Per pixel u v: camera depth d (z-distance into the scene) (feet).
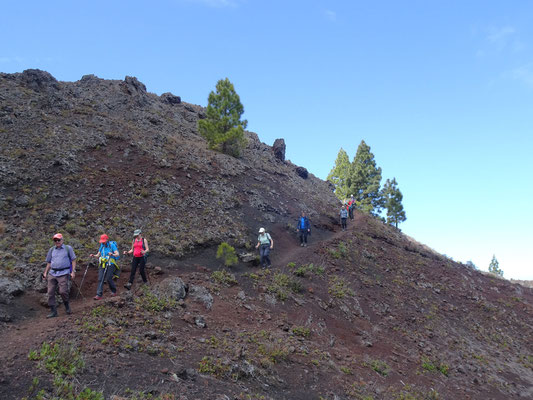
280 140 123.13
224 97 93.35
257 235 62.03
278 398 25.72
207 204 63.87
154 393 20.43
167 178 65.67
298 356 33.37
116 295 34.71
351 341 42.50
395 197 152.97
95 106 87.15
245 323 36.91
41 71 85.81
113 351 23.72
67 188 53.21
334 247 67.82
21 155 55.93
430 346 48.96
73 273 30.07
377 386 33.63
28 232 41.73
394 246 84.17
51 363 20.45
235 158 92.12
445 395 37.63
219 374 25.38
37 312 29.91
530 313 75.87
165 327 29.96
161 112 105.50
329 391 29.45
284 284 48.42
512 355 57.00
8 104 69.51
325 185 125.80
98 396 18.56
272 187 85.71
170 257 46.98
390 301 57.47
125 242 45.93
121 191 57.21
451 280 77.77
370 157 162.09
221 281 44.34
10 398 17.21
